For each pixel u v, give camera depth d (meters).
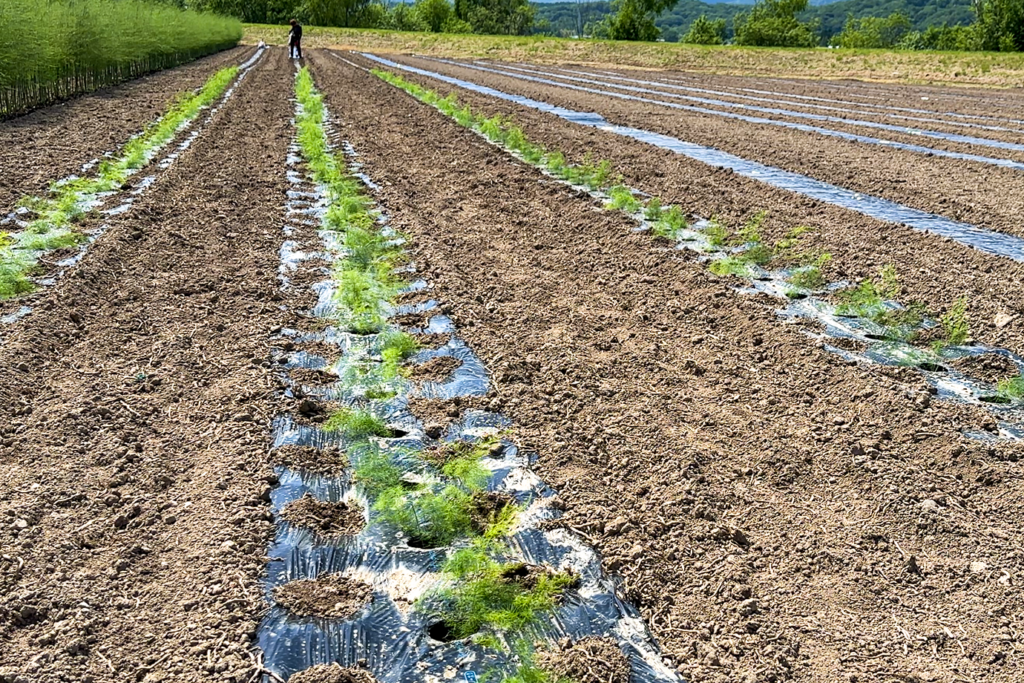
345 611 4.12
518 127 19.03
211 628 3.94
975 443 5.67
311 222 11.03
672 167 14.66
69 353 6.76
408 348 7.12
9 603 4.00
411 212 11.52
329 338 7.39
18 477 5.01
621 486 5.18
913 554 4.57
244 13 85.44
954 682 3.70
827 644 3.94
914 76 41.53
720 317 7.94
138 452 5.38
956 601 4.23
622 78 39.31
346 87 28.03
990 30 58.28
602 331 7.59
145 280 8.47
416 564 4.49
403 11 102.56
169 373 6.46
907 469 5.36
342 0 86.81
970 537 4.71
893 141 18.75
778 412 6.15
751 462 5.47
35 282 8.26
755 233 10.31
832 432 5.84
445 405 6.20
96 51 23.22
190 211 11.15
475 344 7.23
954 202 12.39
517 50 57.31
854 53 47.19
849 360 7.02
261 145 16.23
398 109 21.98
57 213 10.27
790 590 4.30
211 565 4.34
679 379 6.65
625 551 4.56
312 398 6.25
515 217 11.31
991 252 10.13
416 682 3.72
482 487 5.12
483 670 3.79
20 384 6.17
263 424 5.78
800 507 4.99
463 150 15.96
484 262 9.47
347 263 9.22
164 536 4.56
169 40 33.47
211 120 19.06
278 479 5.20
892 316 7.96
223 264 9.10
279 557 4.49
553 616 4.12
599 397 6.34
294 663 3.81
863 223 11.12
